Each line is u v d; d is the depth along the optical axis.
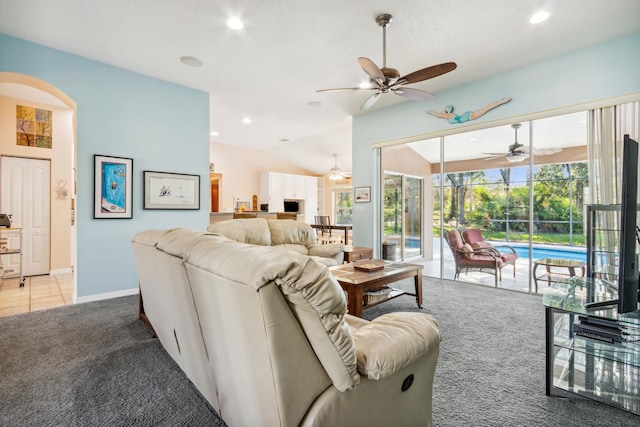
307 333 0.94
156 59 3.49
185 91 4.25
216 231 3.80
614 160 3.13
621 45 3.06
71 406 1.60
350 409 1.03
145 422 1.48
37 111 4.94
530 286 3.85
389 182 5.71
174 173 4.12
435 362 1.34
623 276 1.61
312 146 8.52
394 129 4.98
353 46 3.23
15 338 2.43
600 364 1.86
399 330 1.23
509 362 2.05
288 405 0.91
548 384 1.67
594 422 1.47
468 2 2.54
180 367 1.91
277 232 4.44
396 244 5.86
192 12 2.67
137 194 3.82
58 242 5.09
